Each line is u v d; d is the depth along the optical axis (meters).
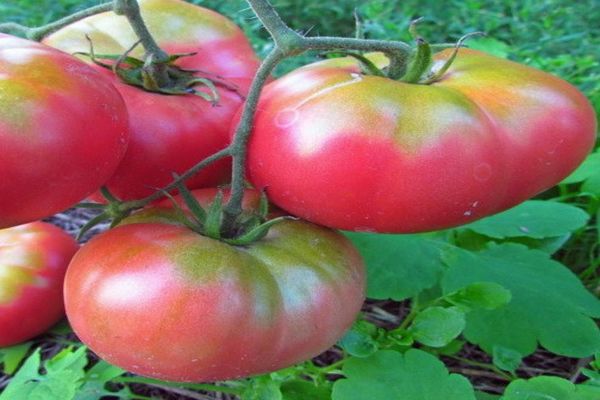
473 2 0.79
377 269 0.33
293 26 0.73
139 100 0.30
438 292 0.35
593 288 0.38
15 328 0.36
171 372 0.25
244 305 0.24
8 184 0.23
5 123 0.22
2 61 0.24
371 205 0.25
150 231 0.26
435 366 0.28
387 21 0.69
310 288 0.26
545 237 0.38
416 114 0.24
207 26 0.34
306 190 0.25
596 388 0.27
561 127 0.26
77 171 0.24
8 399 0.29
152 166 0.29
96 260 0.26
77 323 0.26
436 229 0.26
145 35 0.30
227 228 0.26
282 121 0.25
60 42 0.33
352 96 0.25
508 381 0.34
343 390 0.27
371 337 0.30
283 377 0.31
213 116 0.30
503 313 0.32
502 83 0.26
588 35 0.71
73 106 0.24
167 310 0.24
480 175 0.24
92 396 0.32
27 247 0.37
